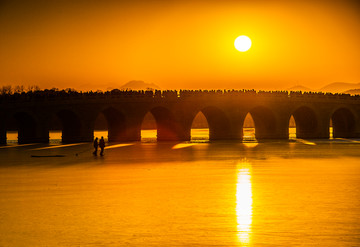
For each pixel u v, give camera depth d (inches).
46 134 3772.1
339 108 4564.5
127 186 1508.4
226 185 1510.8
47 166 2085.4
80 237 925.2
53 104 3764.8
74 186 1514.5
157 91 4033.0
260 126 4564.5
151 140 4416.8
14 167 2052.2
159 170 1913.1
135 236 930.1
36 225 1015.0
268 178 1659.7
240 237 917.2
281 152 2758.4
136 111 3969.0
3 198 1312.7
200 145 3457.2
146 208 1175.0
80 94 3927.2
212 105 4126.5
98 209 1167.0
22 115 3858.3
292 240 893.8
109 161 2292.1
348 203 1209.4
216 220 1047.6
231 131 4183.1
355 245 862.5
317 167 1978.3
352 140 4077.3
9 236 933.8
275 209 1146.7
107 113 4143.7
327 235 923.4
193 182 1581.0
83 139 3878.0
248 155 2559.1
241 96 4178.2
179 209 1159.6
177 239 908.6
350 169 1904.5
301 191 1389.0
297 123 4731.8
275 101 4256.9
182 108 4052.7
